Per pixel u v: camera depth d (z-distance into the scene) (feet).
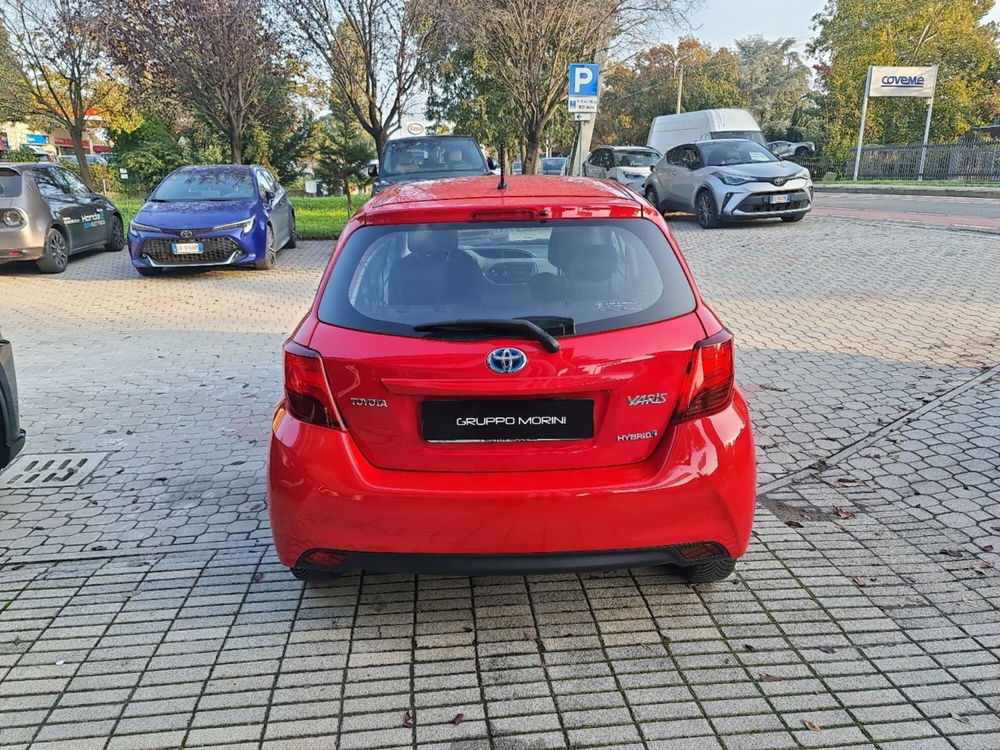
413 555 9.24
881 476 14.93
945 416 17.60
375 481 9.17
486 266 9.76
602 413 9.16
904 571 11.61
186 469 16.10
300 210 81.97
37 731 8.71
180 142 131.13
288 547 9.59
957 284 29.60
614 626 10.44
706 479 9.21
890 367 21.08
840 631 10.19
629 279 9.65
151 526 13.64
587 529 9.11
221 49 59.31
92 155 156.46
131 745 8.48
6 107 84.33
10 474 15.94
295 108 118.62
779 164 49.19
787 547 12.40
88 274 41.01
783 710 8.79
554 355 8.93
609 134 213.87
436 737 8.52
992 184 87.30
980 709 8.72
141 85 66.49
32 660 9.96
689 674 9.44
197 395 20.80
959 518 13.20
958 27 146.30
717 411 9.45
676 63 200.03
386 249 9.87
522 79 65.98
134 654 10.06
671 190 54.13
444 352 8.94
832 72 156.25
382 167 50.67
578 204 9.88
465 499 9.02
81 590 11.60
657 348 9.11
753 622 10.44
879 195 79.56
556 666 9.65
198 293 35.09
